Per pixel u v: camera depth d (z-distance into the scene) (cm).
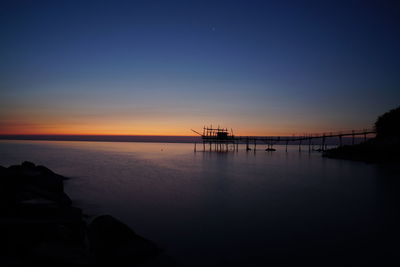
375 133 6034
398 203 1733
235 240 1098
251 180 2772
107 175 3067
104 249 877
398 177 2970
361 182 2625
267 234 1167
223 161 5272
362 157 5122
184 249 1006
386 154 4731
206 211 1530
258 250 1002
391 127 5391
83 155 6569
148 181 2644
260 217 1419
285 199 1853
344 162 4962
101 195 1950
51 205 1107
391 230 1212
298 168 3944
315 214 1476
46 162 4634
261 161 5303
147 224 1295
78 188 2231
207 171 3569
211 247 1028
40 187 1659
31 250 780
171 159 5712
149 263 891
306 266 880
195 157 6425
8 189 1172
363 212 1516
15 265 699
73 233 1012
